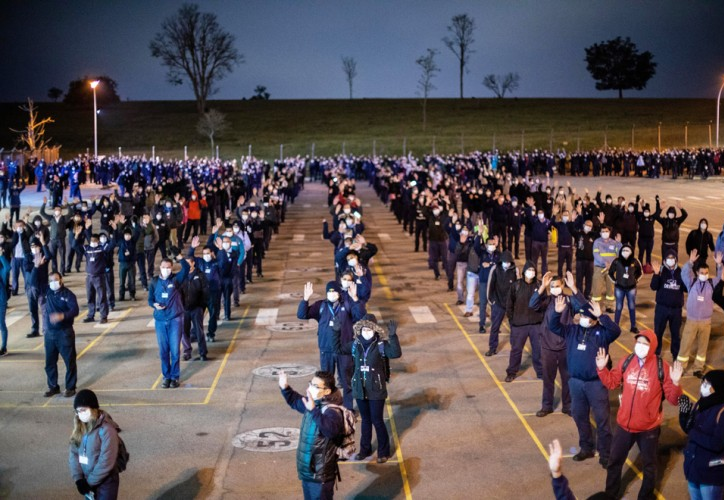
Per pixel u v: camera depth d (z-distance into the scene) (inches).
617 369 365.1
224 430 469.7
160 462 422.6
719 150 2588.6
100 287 749.3
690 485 314.2
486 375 568.7
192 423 481.7
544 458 420.5
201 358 623.2
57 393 544.1
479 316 714.2
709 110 4781.0
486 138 4037.9
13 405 520.4
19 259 882.1
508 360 605.0
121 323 749.9
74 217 1015.6
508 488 384.8
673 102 5290.4
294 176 2076.8
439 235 949.8
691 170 2432.3
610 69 6323.8
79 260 1027.9
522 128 4340.6
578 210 1015.0
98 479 308.0
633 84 6333.7
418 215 1170.6
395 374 576.4
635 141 3796.8
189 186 1567.4
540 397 518.3
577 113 4827.8
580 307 408.8
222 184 1627.7
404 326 720.3
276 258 1160.2
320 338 478.0
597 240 749.9
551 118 4662.9
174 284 552.7
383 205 1950.1
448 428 467.8
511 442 443.8
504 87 5890.8
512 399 515.5
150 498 379.6
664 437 449.4
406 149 3855.8
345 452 322.7
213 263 677.3
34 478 404.2
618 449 359.3
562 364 475.2
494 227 1090.1
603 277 748.0
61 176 1711.4
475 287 748.6
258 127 4591.5
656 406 352.2
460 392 532.7
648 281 907.4
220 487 391.2
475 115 4872.0
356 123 4675.2
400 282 941.8
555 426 466.0
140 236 912.9
